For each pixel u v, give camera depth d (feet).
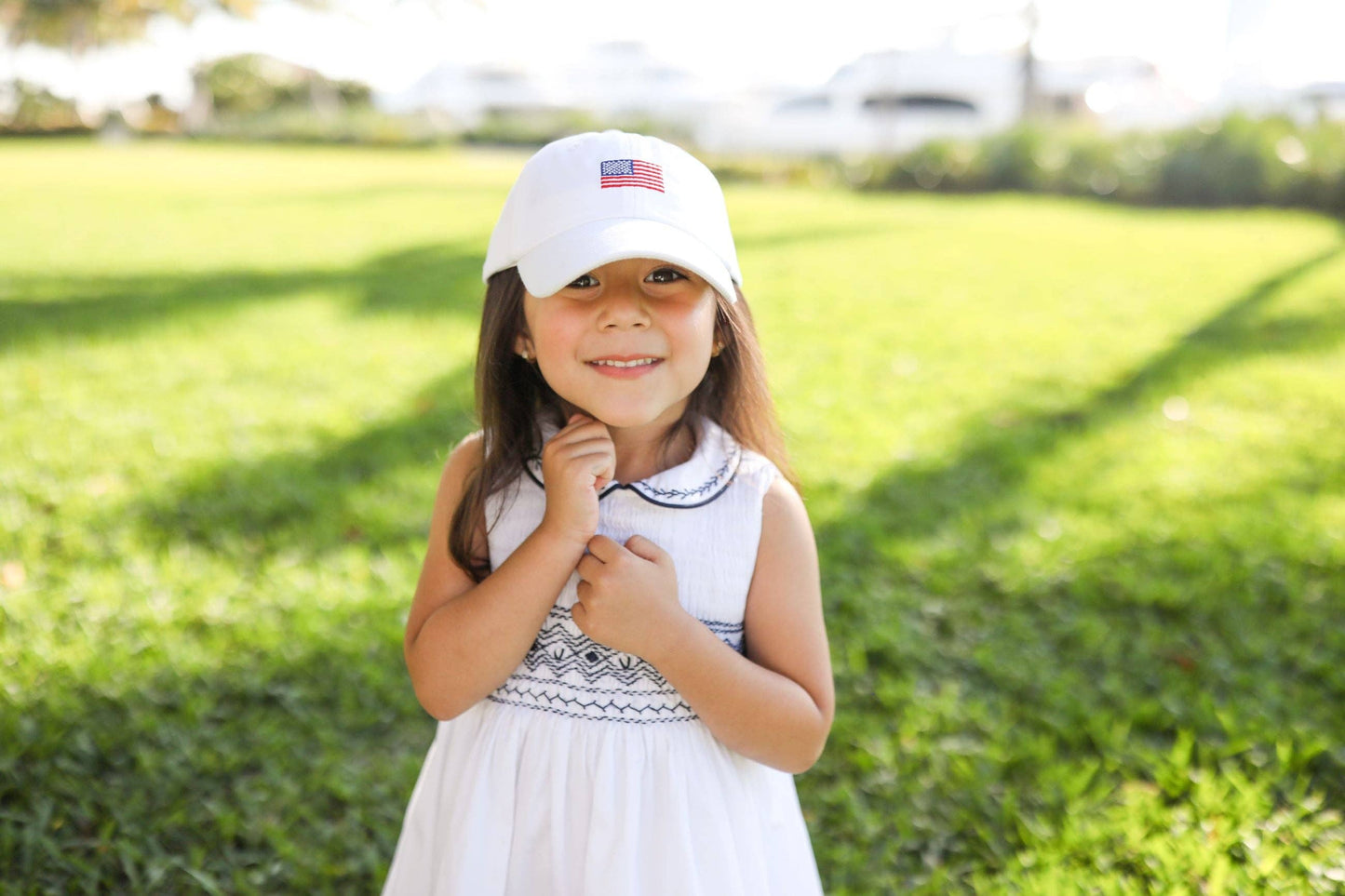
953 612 10.46
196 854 7.12
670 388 4.51
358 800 7.75
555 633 4.71
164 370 17.87
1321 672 9.45
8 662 8.93
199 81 120.67
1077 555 11.62
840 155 68.08
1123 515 12.81
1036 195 57.47
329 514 12.14
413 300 24.36
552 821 4.61
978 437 15.49
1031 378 18.98
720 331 4.96
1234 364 19.89
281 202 45.83
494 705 4.79
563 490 4.41
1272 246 37.01
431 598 4.96
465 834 4.64
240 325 21.40
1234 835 7.19
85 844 7.16
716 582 4.73
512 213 4.63
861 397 17.51
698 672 4.46
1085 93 92.02
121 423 14.98
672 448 4.96
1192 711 8.78
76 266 28.09
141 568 10.62
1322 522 12.54
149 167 63.77
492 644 4.45
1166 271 31.17
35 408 15.57
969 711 8.78
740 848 4.73
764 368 5.14
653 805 4.61
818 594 4.99
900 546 11.65
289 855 7.18
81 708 8.41
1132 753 8.28
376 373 18.13
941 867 7.22
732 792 4.77
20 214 38.99
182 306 22.93
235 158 75.05
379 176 61.05
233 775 8.00
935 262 32.50
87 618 9.69
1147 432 15.96
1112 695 9.15
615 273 4.52
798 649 4.85
